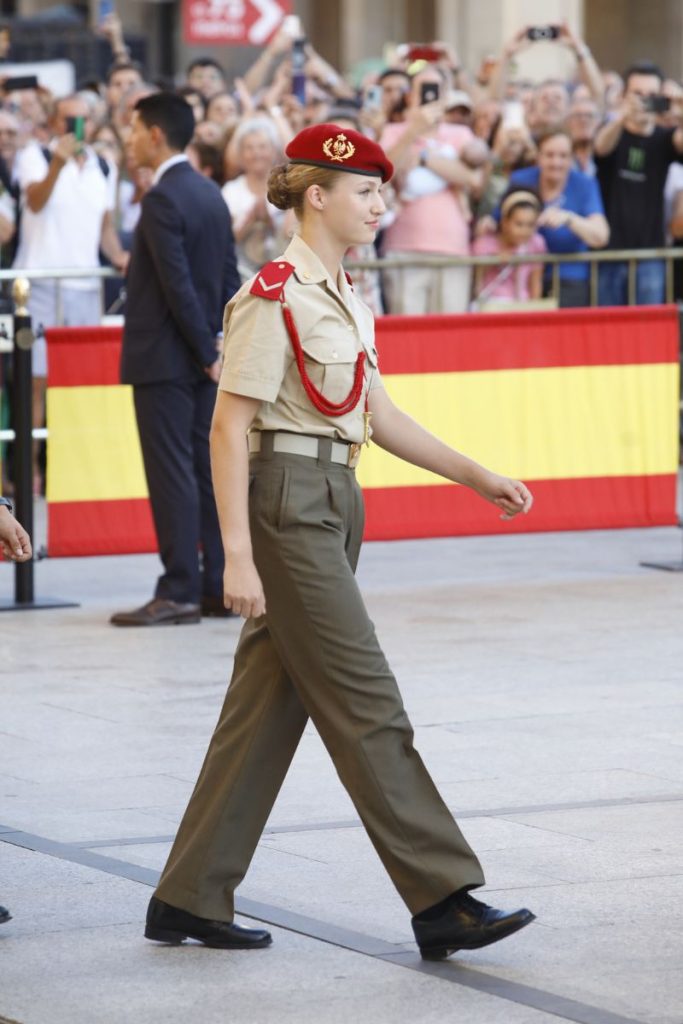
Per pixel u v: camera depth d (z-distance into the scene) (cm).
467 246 2873
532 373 2225
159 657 1770
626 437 2264
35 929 1001
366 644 936
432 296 2817
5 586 2228
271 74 6216
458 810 1226
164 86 3152
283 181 953
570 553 2430
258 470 946
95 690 1620
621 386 2258
